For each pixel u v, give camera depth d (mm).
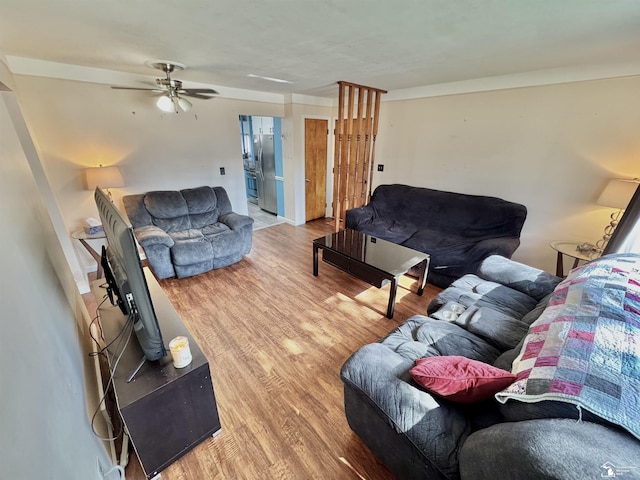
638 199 2107
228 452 1473
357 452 1481
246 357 2105
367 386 1252
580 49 2137
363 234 3443
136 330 1340
